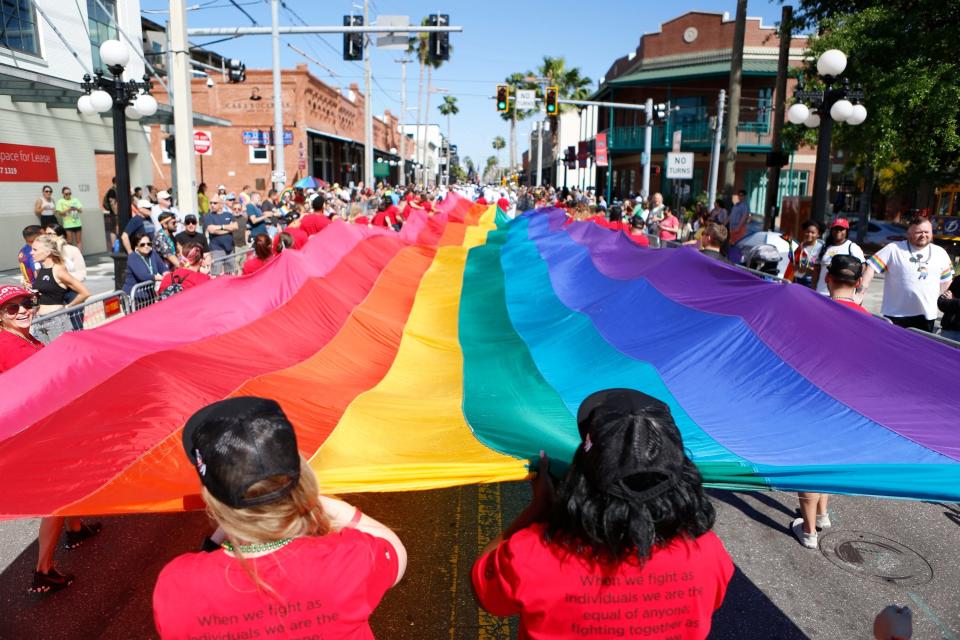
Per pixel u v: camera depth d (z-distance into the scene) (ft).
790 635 13.10
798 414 11.50
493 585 6.46
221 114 109.70
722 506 18.52
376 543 6.34
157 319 15.49
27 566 15.08
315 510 6.07
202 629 5.67
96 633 12.82
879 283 56.29
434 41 65.72
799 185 124.57
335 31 62.85
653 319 17.38
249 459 5.54
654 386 13.38
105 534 16.58
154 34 109.29
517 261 30.99
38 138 55.31
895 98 53.16
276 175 73.05
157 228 37.86
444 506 17.89
